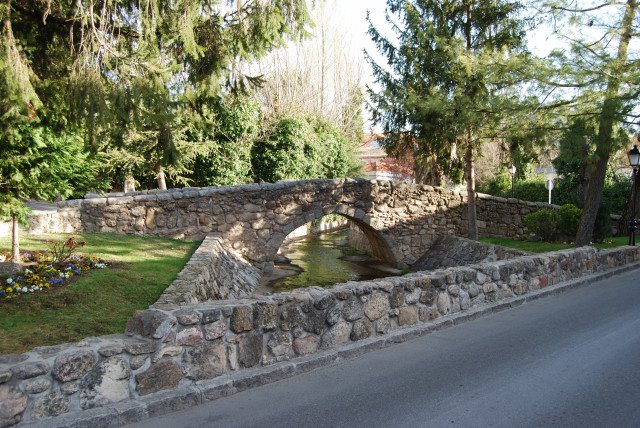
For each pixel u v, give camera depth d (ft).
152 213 43.14
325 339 17.26
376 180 55.31
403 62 53.93
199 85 22.77
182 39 19.66
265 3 20.93
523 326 21.40
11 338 15.38
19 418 11.07
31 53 19.65
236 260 44.60
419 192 57.62
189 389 13.53
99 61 18.52
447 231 59.31
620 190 68.85
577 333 20.21
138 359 12.92
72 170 29.12
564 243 48.47
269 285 46.26
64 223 38.55
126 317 18.49
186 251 36.11
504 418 12.67
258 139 75.20
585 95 33.99
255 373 14.85
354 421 12.56
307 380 15.29
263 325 15.58
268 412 13.05
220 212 46.91
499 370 16.06
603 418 12.61
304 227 91.30
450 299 22.35
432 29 49.11
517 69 36.06
